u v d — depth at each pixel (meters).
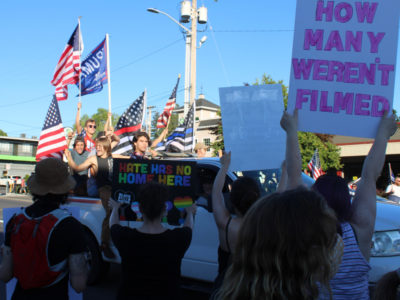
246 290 1.38
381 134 2.46
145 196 2.63
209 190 4.60
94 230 5.31
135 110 8.42
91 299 5.02
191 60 17.41
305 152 18.72
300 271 1.32
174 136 12.04
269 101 3.33
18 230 2.32
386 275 1.93
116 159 3.28
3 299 5.10
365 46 2.78
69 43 9.55
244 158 3.26
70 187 2.48
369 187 2.20
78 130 8.58
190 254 4.52
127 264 2.56
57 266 2.32
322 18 2.86
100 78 9.06
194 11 17.39
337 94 2.82
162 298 2.51
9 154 51.91
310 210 1.34
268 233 1.34
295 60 2.90
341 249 1.69
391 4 2.75
